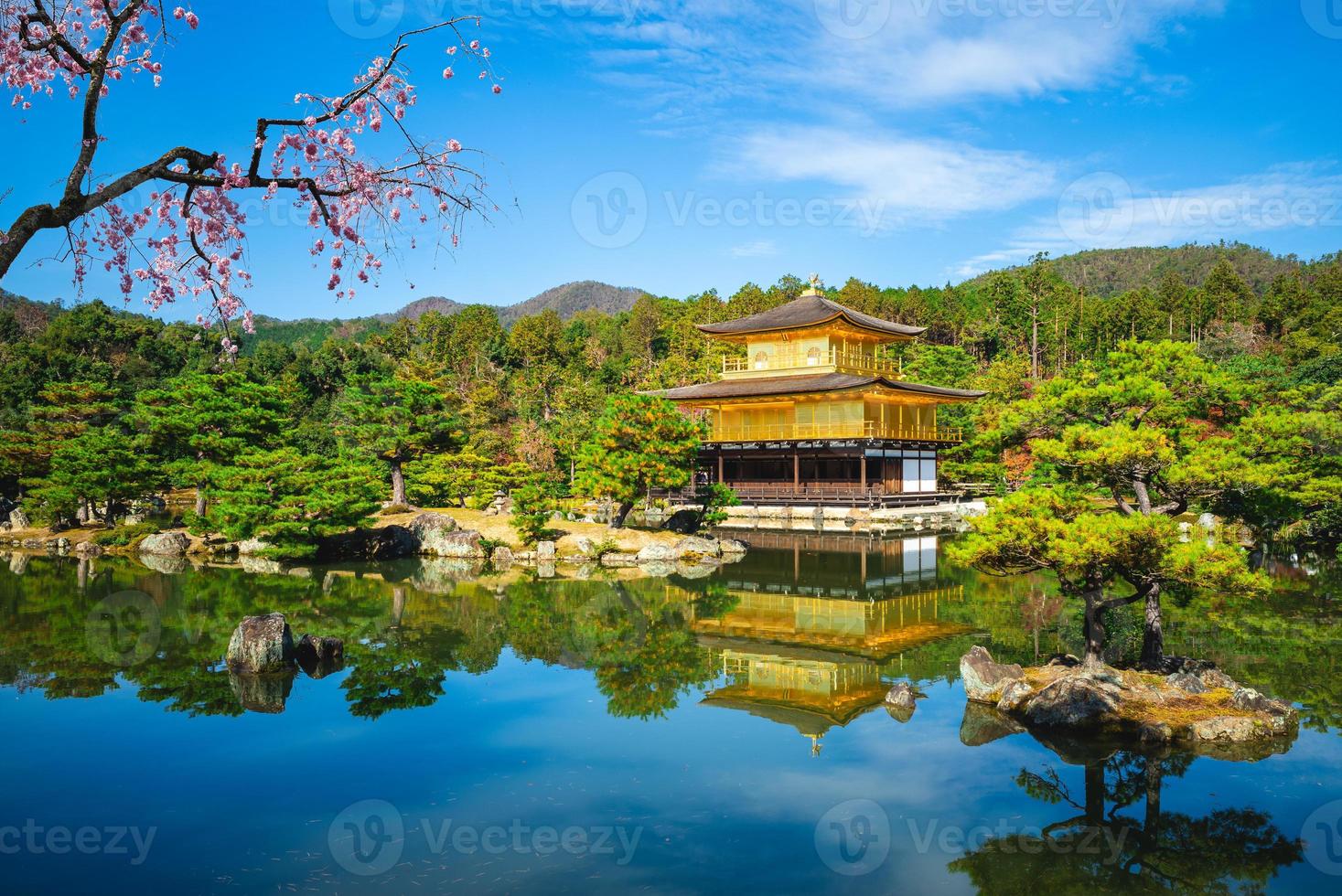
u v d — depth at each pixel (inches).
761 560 1771.7
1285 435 856.3
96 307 3166.8
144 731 745.0
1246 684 844.0
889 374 2960.1
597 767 663.8
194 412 1914.4
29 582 1501.0
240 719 778.2
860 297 4773.6
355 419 2327.8
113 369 3026.6
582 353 5073.8
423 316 5757.9
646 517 2162.9
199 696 846.5
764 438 2625.5
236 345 375.6
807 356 2689.5
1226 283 4626.0
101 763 671.8
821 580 1541.6
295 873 498.9
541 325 5039.4
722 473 2674.7
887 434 2488.9
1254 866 510.9
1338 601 1244.5
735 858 519.8
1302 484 930.1
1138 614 1176.8
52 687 876.0
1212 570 704.4
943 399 2613.2
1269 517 853.8
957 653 1012.5
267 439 2011.6
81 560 1776.6
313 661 984.9
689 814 580.7
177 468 1907.0
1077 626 1130.7
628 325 5723.4
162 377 3125.0
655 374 4005.9
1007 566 842.8
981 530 828.6
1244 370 2524.6
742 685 889.5
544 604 1321.4
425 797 608.4
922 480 2625.5
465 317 5452.8
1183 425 901.2
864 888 482.0
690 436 1894.7
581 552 1795.0
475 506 2287.2
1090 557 743.7
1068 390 895.1
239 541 1867.6
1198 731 709.3
